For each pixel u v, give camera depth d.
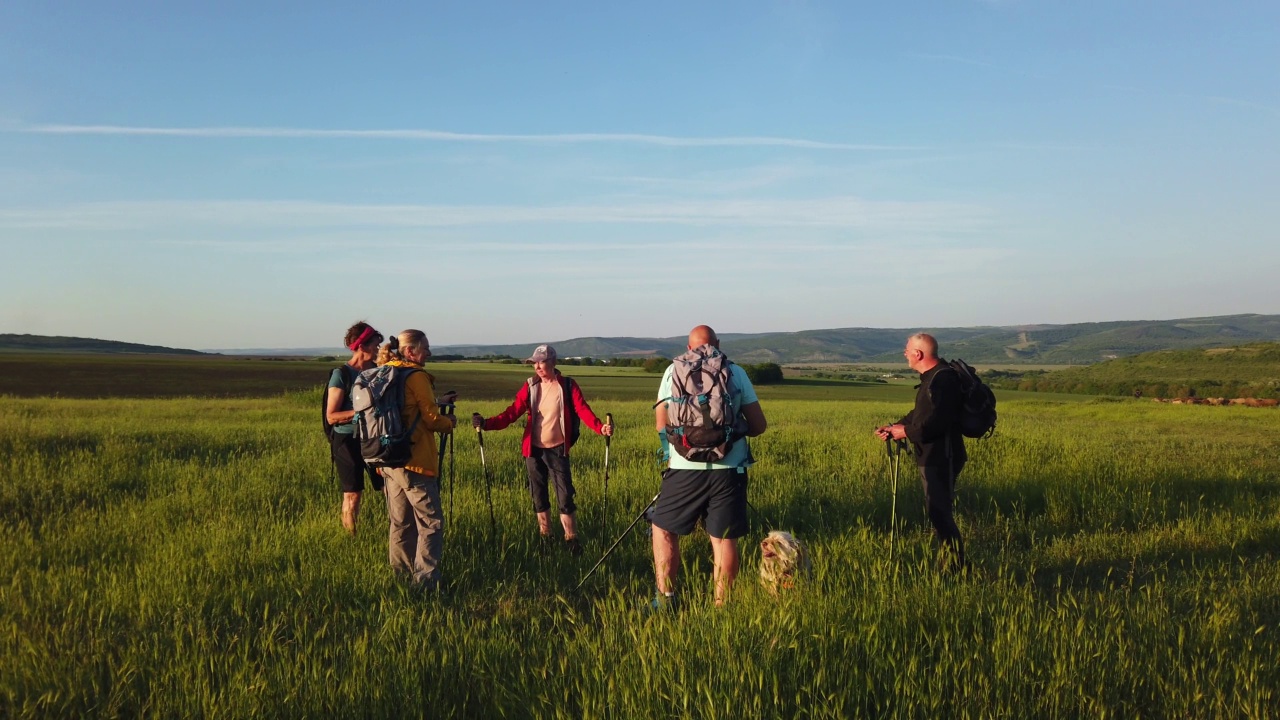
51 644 4.01
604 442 13.89
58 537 6.21
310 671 3.59
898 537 6.34
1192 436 19.25
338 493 8.41
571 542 6.54
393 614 4.52
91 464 9.83
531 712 3.30
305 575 5.31
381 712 3.27
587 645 3.84
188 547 5.80
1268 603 4.88
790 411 29.19
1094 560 6.35
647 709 3.17
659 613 4.12
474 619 4.63
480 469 10.30
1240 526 7.21
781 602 4.23
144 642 3.95
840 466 10.87
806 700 3.30
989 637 3.88
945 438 5.99
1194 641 3.90
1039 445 11.47
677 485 4.96
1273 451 15.30
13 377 51.16
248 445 12.66
